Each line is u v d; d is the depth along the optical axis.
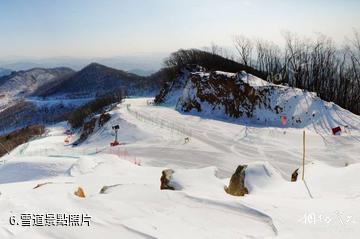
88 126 67.12
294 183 16.61
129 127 51.53
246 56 87.25
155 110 62.88
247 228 9.26
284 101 50.41
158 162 34.94
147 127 49.81
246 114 52.44
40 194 11.36
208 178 17.84
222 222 9.62
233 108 54.31
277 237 8.52
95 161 29.84
